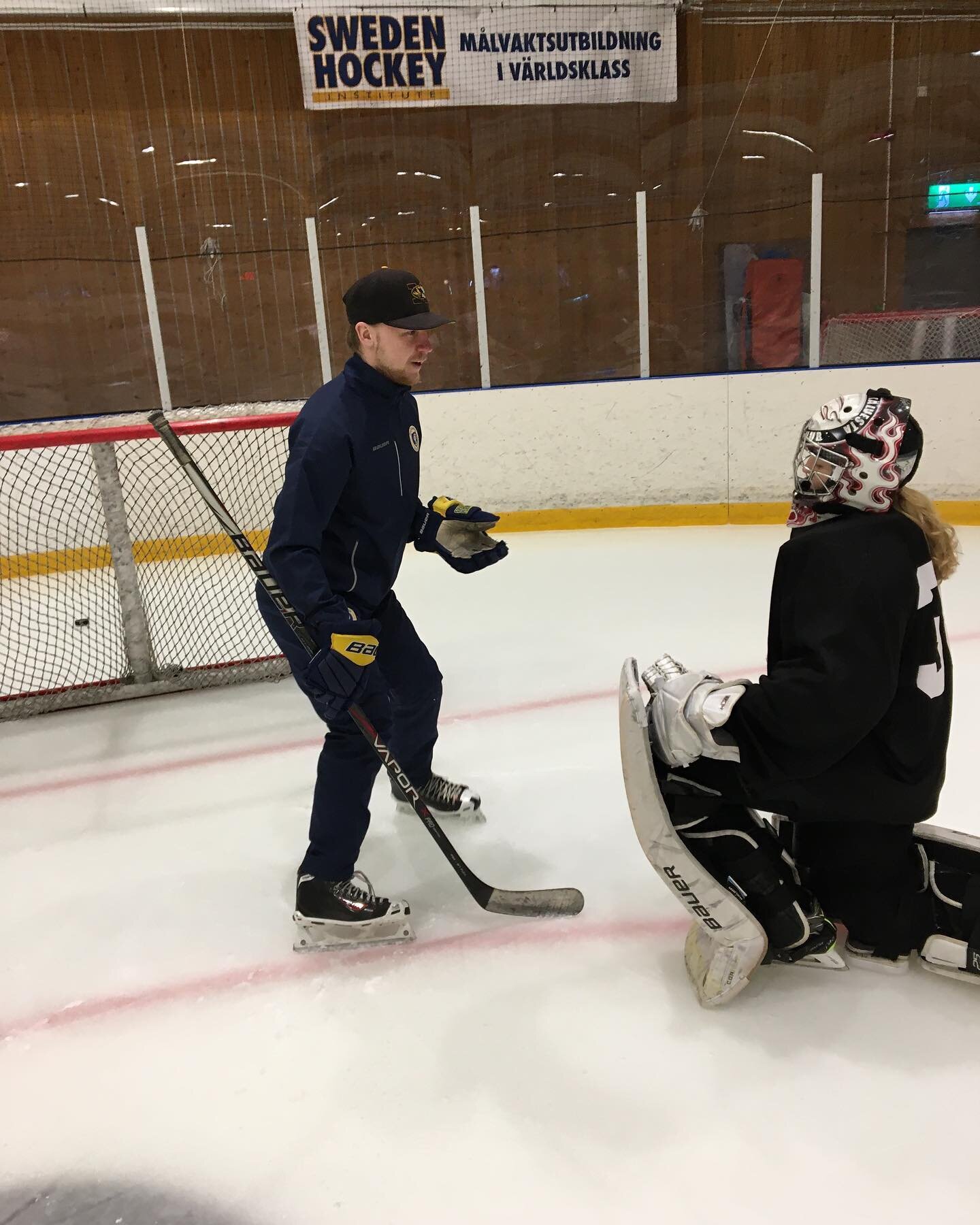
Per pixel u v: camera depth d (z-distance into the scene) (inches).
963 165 259.0
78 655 154.3
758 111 260.1
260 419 128.7
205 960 74.6
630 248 269.6
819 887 66.9
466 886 77.2
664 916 76.7
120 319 255.9
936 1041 60.9
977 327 227.1
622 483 227.1
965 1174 51.2
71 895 85.5
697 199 267.3
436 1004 67.5
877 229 266.4
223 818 99.0
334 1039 64.7
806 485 59.2
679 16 254.7
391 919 74.2
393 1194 51.8
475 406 224.5
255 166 253.4
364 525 72.8
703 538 211.6
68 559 198.8
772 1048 61.1
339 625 63.5
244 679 139.6
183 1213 51.6
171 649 155.5
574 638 149.3
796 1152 53.0
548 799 98.0
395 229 264.4
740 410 218.4
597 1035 63.2
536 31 248.4
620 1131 55.1
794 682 54.5
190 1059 63.7
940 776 60.9
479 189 263.7
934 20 250.4
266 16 244.7
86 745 120.0
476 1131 55.8
